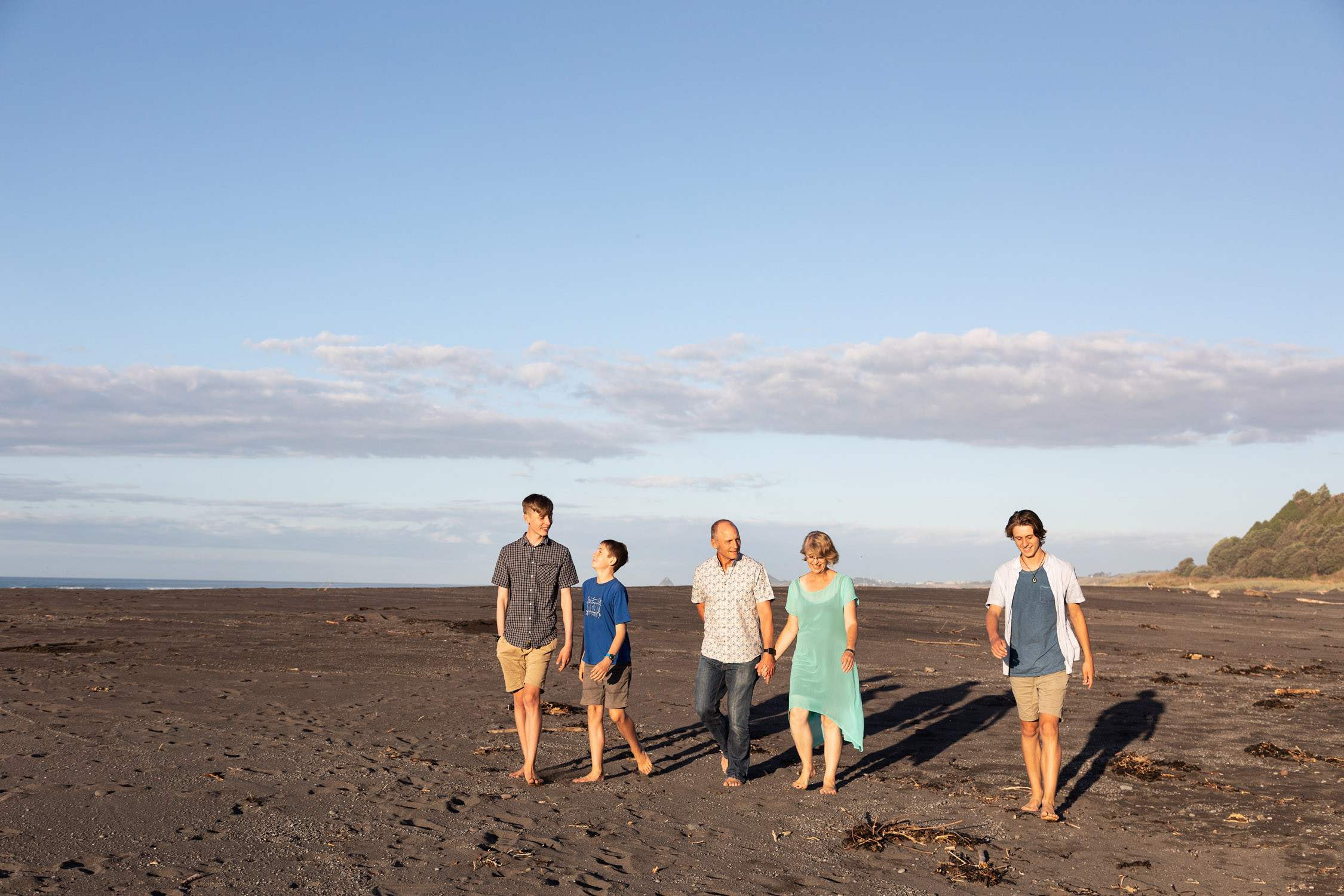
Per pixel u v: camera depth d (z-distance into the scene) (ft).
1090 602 100.12
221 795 18.10
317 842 15.47
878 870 15.76
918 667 44.34
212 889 12.96
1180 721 31.01
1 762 20.04
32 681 32.22
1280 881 15.62
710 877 14.84
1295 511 287.89
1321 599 126.00
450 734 26.12
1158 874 15.94
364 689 33.35
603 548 22.22
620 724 21.97
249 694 31.35
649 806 19.35
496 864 14.76
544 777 21.68
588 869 14.83
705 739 26.96
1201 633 67.72
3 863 13.57
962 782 22.52
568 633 21.54
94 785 18.35
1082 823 19.07
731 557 22.11
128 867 13.73
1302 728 29.91
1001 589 20.08
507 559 21.52
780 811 19.47
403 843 15.64
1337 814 19.80
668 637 54.03
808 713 21.72
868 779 22.71
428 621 59.00
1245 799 21.11
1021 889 15.01
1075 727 29.81
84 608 62.03
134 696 29.78
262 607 66.28
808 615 21.81
